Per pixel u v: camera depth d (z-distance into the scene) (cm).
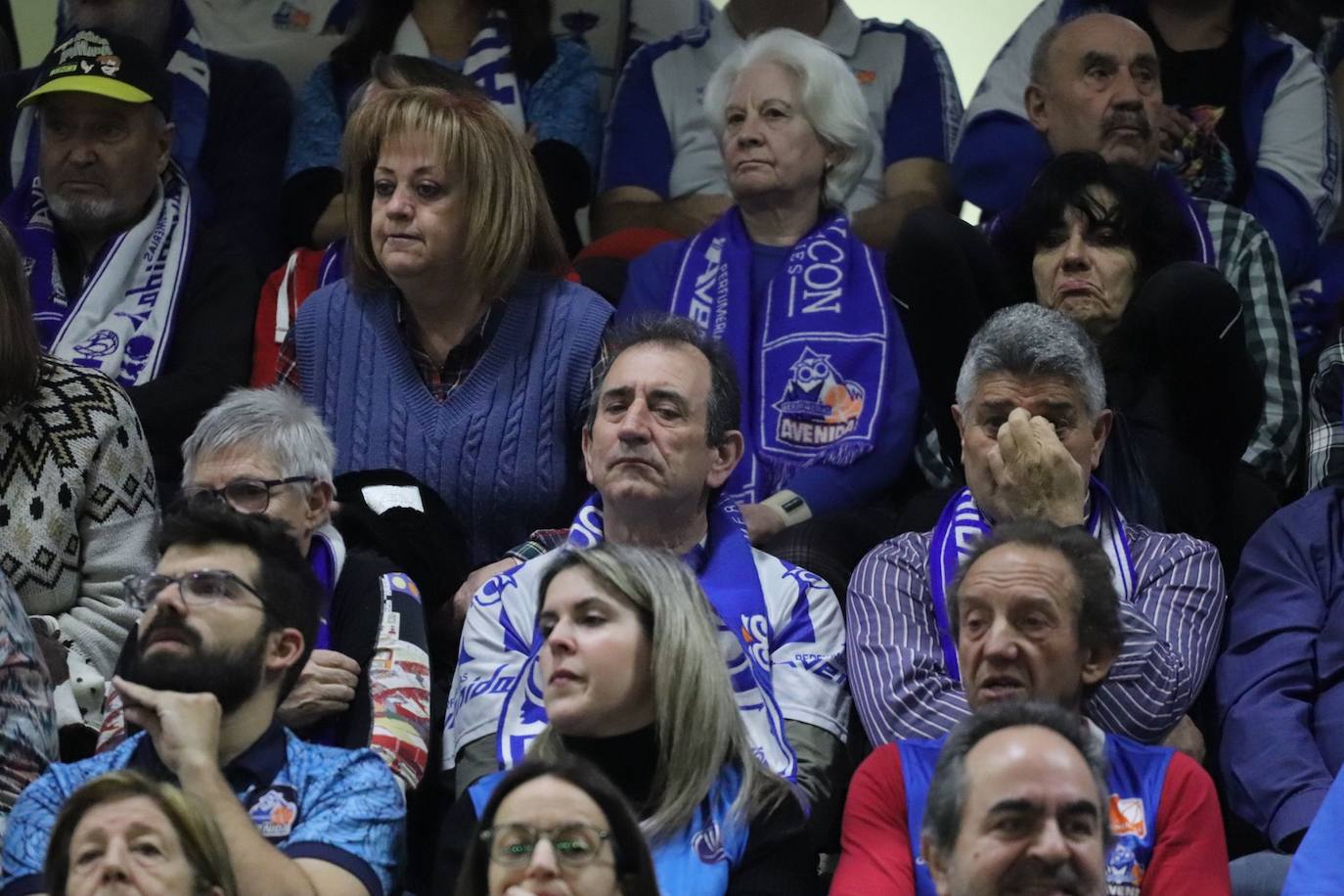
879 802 1404
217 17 2602
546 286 1908
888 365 2025
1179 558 1661
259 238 2333
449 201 1859
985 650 1418
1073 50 2152
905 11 2720
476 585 1742
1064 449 1581
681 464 1623
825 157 2116
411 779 1544
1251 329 2038
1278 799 1572
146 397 2008
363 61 2375
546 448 1862
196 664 1376
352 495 1764
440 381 1888
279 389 1733
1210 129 2262
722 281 2084
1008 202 2238
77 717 1650
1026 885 1186
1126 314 1880
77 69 2086
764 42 2131
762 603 1611
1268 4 2316
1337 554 1720
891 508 1986
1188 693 1577
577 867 1156
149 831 1183
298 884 1302
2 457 1705
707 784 1362
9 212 2145
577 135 2345
